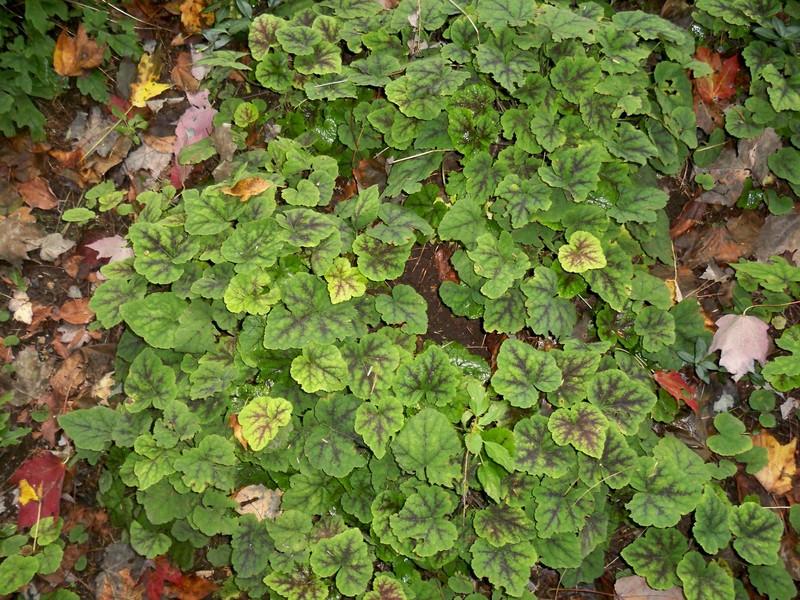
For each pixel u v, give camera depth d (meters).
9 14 0.96
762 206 1.02
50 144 1.02
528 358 0.82
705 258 1.01
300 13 1.03
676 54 0.98
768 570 0.82
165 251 0.88
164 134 1.06
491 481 0.77
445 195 1.00
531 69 0.92
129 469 0.84
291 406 0.80
